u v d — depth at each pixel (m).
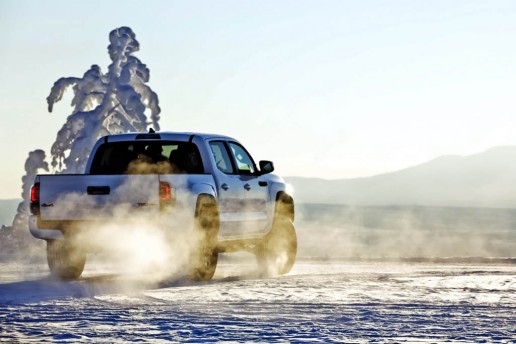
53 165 42.47
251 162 25.28
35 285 21.56
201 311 16.70
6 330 14.36
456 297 19.16
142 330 14.39
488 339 13.70
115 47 43.78
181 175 21.94
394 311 16.83
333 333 14.18
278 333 14.13
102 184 21.89
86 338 13.56
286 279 23.27
